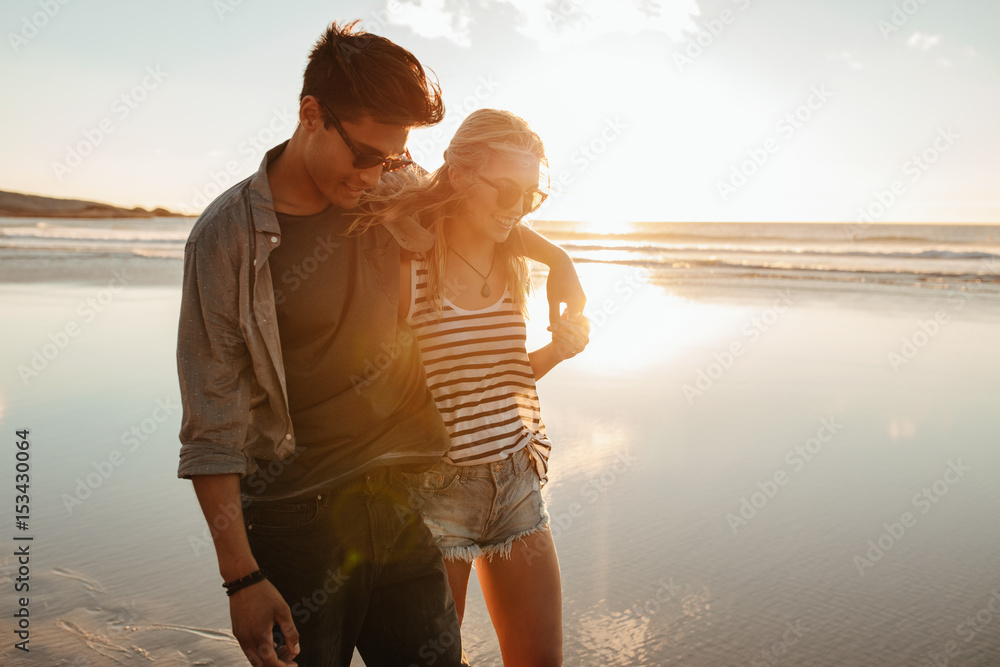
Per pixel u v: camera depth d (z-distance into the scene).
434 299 2.00
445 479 2.03
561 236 49.62
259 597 1.41
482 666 2.59
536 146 2.00
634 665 2.60
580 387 6.63
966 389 6.46
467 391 2.03
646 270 18.78
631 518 3.83
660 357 7.91
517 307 2.15
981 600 2.96
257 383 1.56
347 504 1.70
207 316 1.46
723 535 3.61
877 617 2.86
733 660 2.60
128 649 2.63
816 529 3.66
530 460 2.12
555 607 2.07
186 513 3.77
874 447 4.93
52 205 79.50
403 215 1.84
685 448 4.92
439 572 1.86
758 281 15.77
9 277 14.11
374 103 1.43
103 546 3.41
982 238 45.22
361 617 1.74
